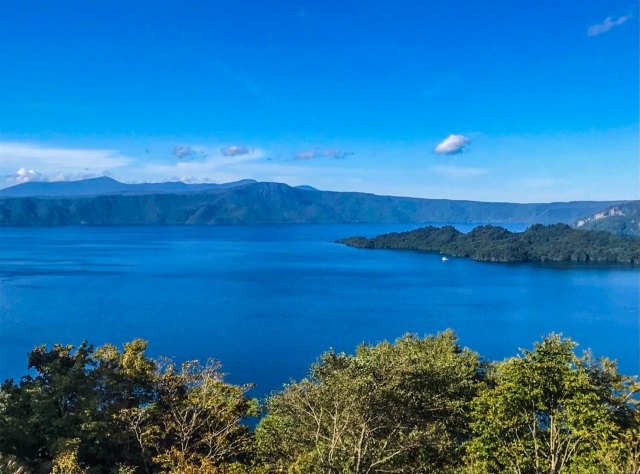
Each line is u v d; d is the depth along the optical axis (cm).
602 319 12838
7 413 2834
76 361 3206
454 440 2702
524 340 10625
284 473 2281
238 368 7688
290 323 11275
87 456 2920
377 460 2208
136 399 3275
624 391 2700
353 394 2223
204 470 2228
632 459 2203
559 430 2623
